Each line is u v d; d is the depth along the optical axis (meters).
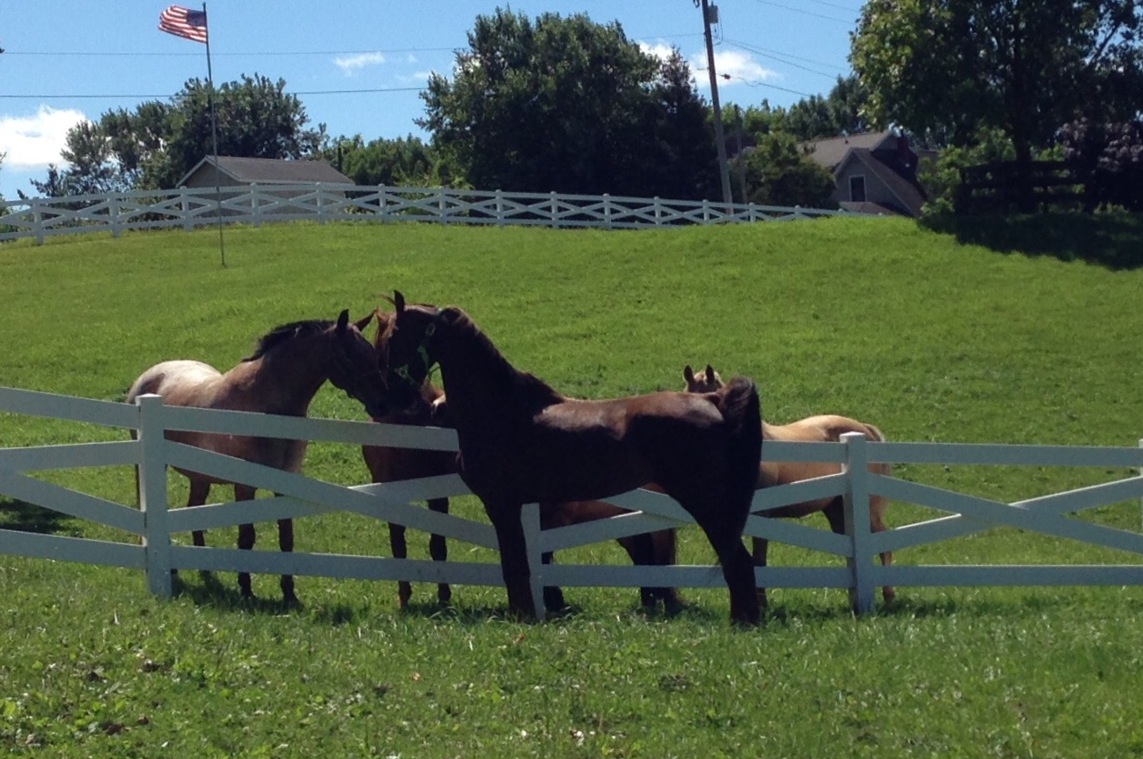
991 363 21.58
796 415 18.88
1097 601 10.89
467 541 10.17
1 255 31.06
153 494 9.35
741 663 7.62
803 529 10.65
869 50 31.89
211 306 25.16
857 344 22.50
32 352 22.36
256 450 10.14
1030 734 6.50
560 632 8.34
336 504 9.83
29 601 8.33
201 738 6.20
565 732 6.48
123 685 6.68
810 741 6.41
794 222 32.06
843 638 8.38
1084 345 22.50
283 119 82.38
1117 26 32.22
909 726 6.62
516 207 36.44
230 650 7.34
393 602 10.40
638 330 23.30
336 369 10.34
